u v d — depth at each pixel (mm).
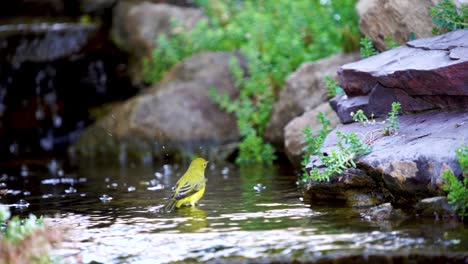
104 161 16328
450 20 10430
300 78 14359
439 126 8719
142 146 16547
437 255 6453
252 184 11367
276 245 6902
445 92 9031
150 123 16531
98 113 18938
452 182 7391
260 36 16828
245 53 16250
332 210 8516
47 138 19438
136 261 6754
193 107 16562
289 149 12930
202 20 17938
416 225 7371
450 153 7805
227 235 7391
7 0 19906
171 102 16609
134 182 12508
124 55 19250
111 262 6770
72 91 19484
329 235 7137
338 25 15469
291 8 16797
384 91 9812
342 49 14805
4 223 8578
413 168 7961
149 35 18844
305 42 16547
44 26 18969
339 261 6523
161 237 7500
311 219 7996
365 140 9086
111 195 10898
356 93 10422
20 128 19203
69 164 15906
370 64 10258
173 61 18031
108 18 20016
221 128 16375
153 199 10289
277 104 14891
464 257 6406
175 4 20797
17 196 11148
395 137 8891
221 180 12125
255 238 7199
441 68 8859
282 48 16078
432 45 9898
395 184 8133
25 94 19094
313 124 12648
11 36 18594
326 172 8672
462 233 6977
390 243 6746
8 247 6680
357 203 8789
